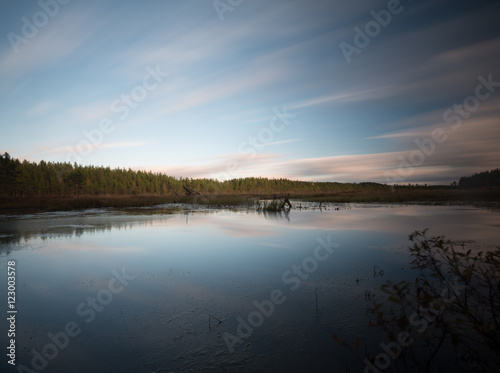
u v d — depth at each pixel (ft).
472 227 37.45
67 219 53.21
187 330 12.14
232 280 18.38
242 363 9.84
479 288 13.48
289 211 68.85
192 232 37.06
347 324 12.34
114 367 9.73
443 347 10.37
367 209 70.69
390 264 21.29
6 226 43.62
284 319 12.96
